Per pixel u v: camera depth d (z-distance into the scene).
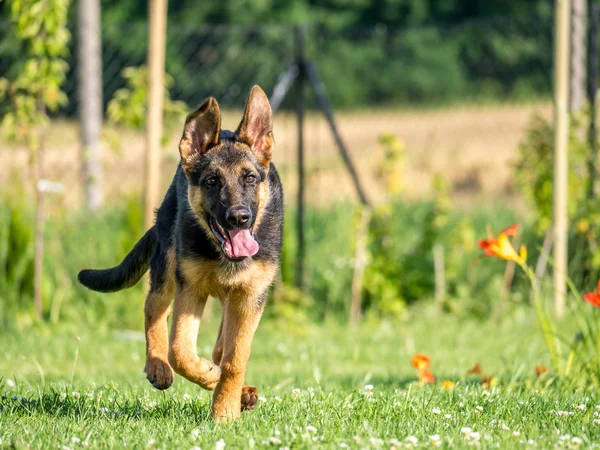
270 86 29.38
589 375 7.89
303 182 13.89
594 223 12.72
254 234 6.46
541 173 12.98
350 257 13.67
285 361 10.17
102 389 7.18
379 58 36.12
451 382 7.55
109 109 12.69
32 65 11.68
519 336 11.54
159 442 5.41
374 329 12.68
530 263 13.77
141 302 12.30
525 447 5.31
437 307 13.26
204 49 29.58
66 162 17.09
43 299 12.32
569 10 13.26
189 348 6.17
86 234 13.36
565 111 12.24
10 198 12.60
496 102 29.95
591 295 7.07
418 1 36.62
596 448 5.36
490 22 14.34
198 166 6.54
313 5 37.59
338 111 35.56
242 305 6.38
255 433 5.59
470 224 14.02
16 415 6.18
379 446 5.25
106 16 33.19
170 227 6.71
